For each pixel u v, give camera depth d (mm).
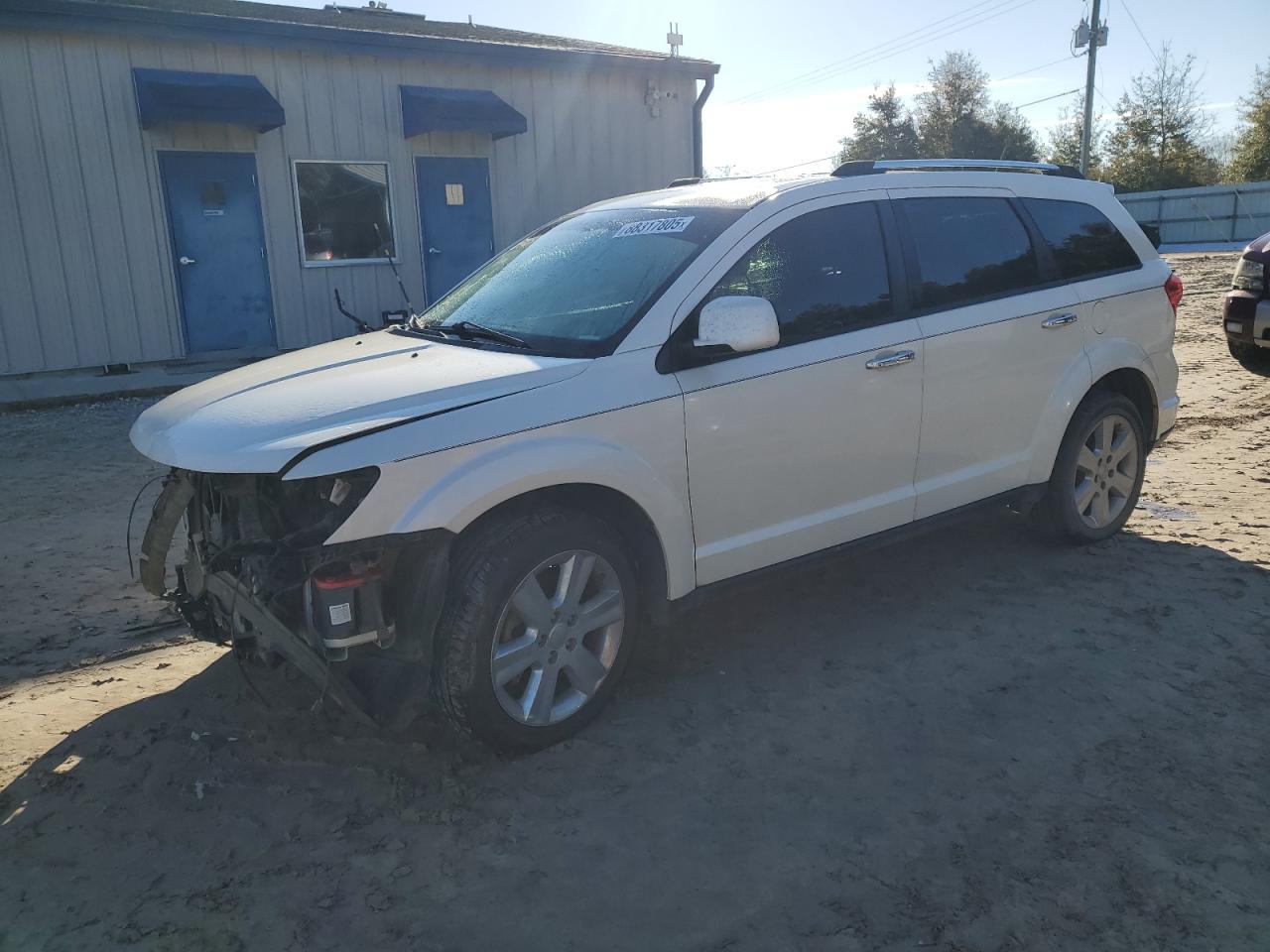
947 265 4266
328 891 2625
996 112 58062
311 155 12125
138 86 10617
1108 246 4941
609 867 2697
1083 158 39156
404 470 2906
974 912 2475
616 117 14445
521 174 13789
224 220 11695
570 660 3316
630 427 3314
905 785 3039
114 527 5871
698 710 3547
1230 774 3043
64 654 4086
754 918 2480
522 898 2578
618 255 3881
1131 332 4895
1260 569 4633
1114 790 2971
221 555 3092
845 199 4020
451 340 3797
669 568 3484
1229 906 2469
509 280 4191
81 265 10898
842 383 3818
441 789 3088
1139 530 5254
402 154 12820
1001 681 3676
